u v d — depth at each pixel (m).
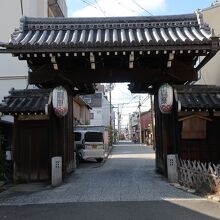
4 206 9.90
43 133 14.24
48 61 13.49
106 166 21.44
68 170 15.77
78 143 24.66
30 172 14.11
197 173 11.37
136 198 10.34
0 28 21.19
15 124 14.23
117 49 12.37
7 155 15.05
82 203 9.86
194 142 14.41
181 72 13.73
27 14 21.25
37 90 14.52
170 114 14.32
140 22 14.26
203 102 13.84
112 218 8.09
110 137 48.00
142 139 74.81
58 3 27.14
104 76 13.88
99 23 14.31
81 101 38.56
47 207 9.52
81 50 12.35
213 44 12.23
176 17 14.35
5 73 20.83
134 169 18.50
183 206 9.16
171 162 13.16
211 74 20.84
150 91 16.69
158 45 12.31
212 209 8.77
